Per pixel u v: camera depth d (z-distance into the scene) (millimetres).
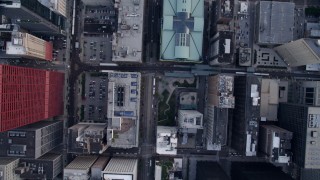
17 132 197750
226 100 196000
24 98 182000
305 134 194250
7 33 197000
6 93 162750
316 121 193125
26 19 193125
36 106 197250
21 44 187750
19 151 198125
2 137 198500
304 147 195125
